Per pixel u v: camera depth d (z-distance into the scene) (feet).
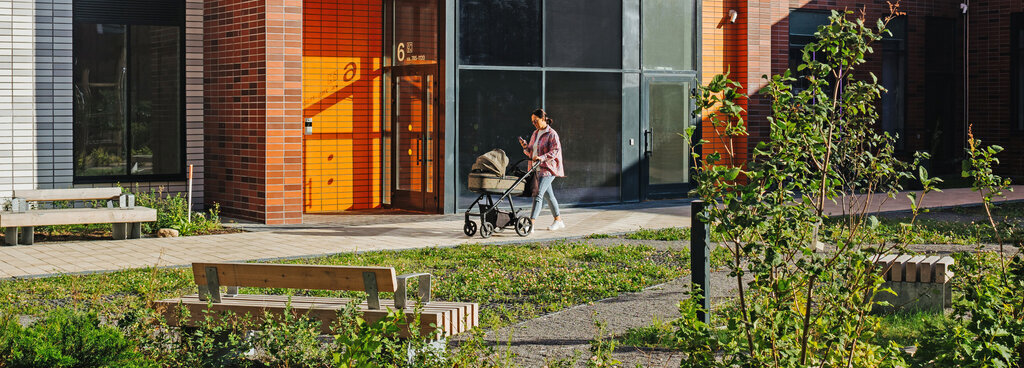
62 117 53.31
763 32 72.08
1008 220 57.26
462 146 59.26
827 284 17.70
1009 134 90.02
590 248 44.19
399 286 21.93
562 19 62.59
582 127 63.77
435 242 46.68
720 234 16.62
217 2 56.59
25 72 52.21
